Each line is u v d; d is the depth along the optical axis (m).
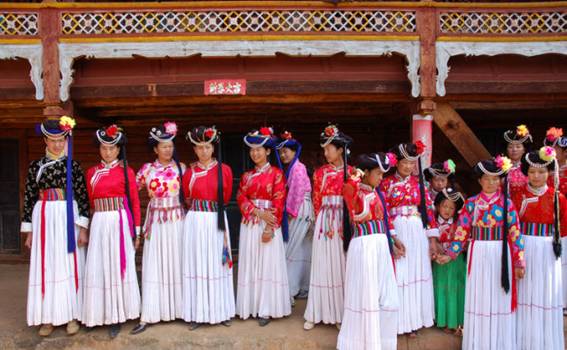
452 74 5.08
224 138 7.58
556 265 3.48
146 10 4.83
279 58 4.98
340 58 5.00
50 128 3.69
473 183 7.17
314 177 3.98
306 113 6.55
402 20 4.90
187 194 3.97
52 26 4.75
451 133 5.26
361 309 3.35
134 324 3.97
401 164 3.75
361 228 3.44
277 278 4.01
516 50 4.86
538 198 3.52
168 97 5.20
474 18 4.96
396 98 5.23
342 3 4.86
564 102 5.47
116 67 5.00
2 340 3.80
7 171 7.65
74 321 3.82
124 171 3.83
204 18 4.84
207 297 3.85
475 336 3.45
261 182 4.00
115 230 3.76
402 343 3.71
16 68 4.91
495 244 3.45
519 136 4.16
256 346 3.72
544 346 3.46
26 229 3.81
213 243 3.88
